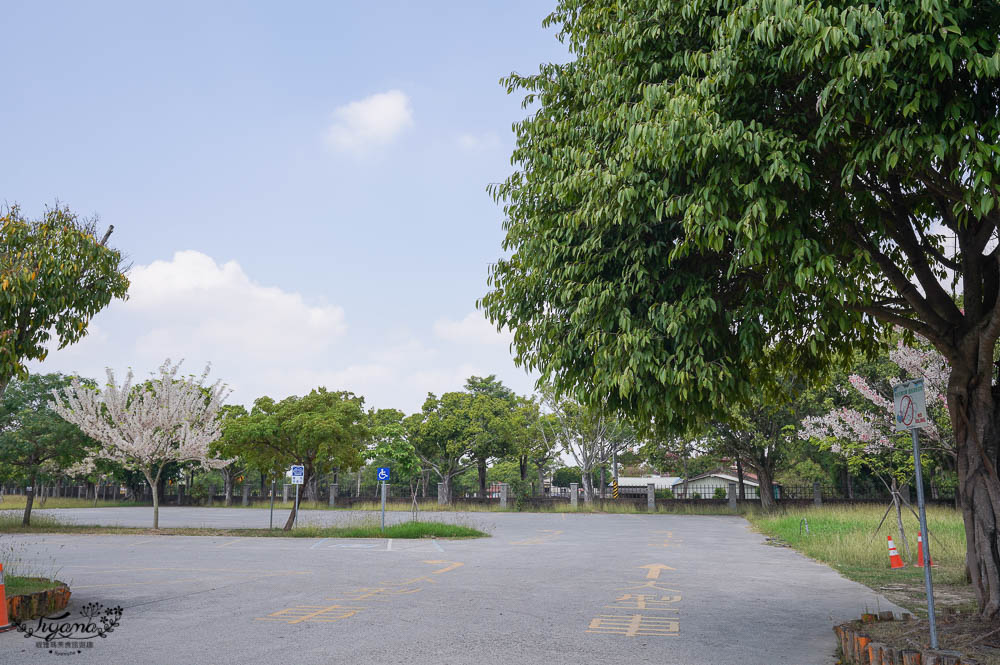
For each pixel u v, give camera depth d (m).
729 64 6.18
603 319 7.82
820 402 35.00
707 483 60.78
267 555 18.61
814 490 42.50
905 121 5.75
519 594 11.81
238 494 67.44
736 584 13.20
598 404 8.41
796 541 22.19
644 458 48.72
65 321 10.81
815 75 6.07
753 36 6.07
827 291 6.68
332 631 8.56
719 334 7.60
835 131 5.77
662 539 24.92
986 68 4.95
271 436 26.58
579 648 7.68
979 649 6.40
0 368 9.60
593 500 51.56
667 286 7.61
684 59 6.88
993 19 5.30
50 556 18.11
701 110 6.32
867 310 8.08
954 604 10.69
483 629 8.73
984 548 7.46
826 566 16.28
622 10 7.49
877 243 7.21
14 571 13.22
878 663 6.38
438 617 9.56
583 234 8.15
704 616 9.77
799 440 41.09
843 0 5.53
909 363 14.95
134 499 64.81
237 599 11.11
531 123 9.14
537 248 8.69
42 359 10.69
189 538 24.59
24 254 10.17
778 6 5.52
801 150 6.06
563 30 9.16
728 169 6.25
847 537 20.09
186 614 9.74
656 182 7.03
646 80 7.37
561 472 86.50
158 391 27.98
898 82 5.55
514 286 9.08
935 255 8.65
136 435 27.03
